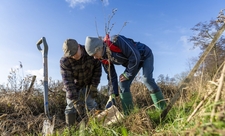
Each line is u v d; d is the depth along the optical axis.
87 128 2.51
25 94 5.37
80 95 3.78
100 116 2.72
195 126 1.45
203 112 1.53
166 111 2.25
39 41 3.73
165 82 7.19
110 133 2.29
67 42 3.19
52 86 6.36
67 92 3.47
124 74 3.38
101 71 3.69
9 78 5.69
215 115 1.39
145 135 2.05
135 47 3.28
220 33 1.79
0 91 5.62
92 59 3.48
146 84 3.48
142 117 2.37
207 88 1.68
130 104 3.47
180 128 1.72
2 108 4.88
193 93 2.46
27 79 5.75
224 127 1.29
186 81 2.04
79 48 3.32
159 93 3.39
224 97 1.49
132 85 6.73
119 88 3.58
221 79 1.47
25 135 3.30
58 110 5.72
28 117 3.83
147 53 3.47
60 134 2.92
